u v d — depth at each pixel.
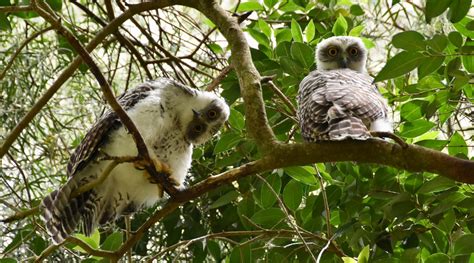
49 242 9.60
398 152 6.55
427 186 7.91
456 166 6.39
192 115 8.62
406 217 8.33
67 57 11.90
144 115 8.26
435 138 9.07
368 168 8.80
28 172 10.43
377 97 8.11
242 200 9.27
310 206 8.95
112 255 7.43
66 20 11.35
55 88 8.98
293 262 8.84
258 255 8.92
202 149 10.06
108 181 8.35
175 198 7.02
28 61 10.92
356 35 11.34
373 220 8.73
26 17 10.24
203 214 9.93
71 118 11.55
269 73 9.67
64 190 7.98
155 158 8.30
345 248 8.98
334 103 7.46
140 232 7.30
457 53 7.32
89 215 8.40
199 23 13.01
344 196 8.89
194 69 10.78
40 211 7.78
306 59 9.55
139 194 8.64
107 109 9.16
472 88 8.84
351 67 11.16
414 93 8.79
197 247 9.70
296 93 9.66
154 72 11.72
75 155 8.35
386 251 8.55
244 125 8.81
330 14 11.30
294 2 11.09
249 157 9.23
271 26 11.10
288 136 9.59
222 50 11.30
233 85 9.74
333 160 6.74
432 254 8.13
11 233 9.89
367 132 6.70
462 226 8.62
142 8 9.20
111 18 10.45
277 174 8.90
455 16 7.08
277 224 8.66
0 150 8.88
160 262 9.86
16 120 10.67
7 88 10.80
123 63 12.38
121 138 8.13
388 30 12.23
